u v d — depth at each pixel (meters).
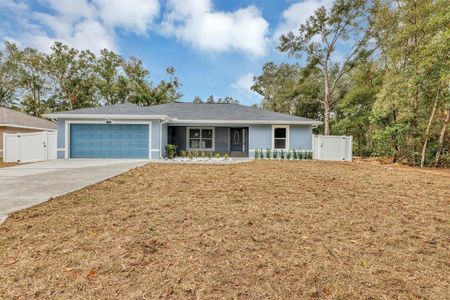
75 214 4.07
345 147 15.84
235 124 16.41
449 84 11.77
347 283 2.27
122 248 2.88
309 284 2.25
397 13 14.39
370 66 19.80
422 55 11.95
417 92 12.88
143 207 4.50
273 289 2.18
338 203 5.00
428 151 13.25
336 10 19.33
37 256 2.67
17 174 8.35
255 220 3.90
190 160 13.80
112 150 14.03
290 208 4.59
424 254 2.85
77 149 13.94
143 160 13.30
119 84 30.73
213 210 4.38
